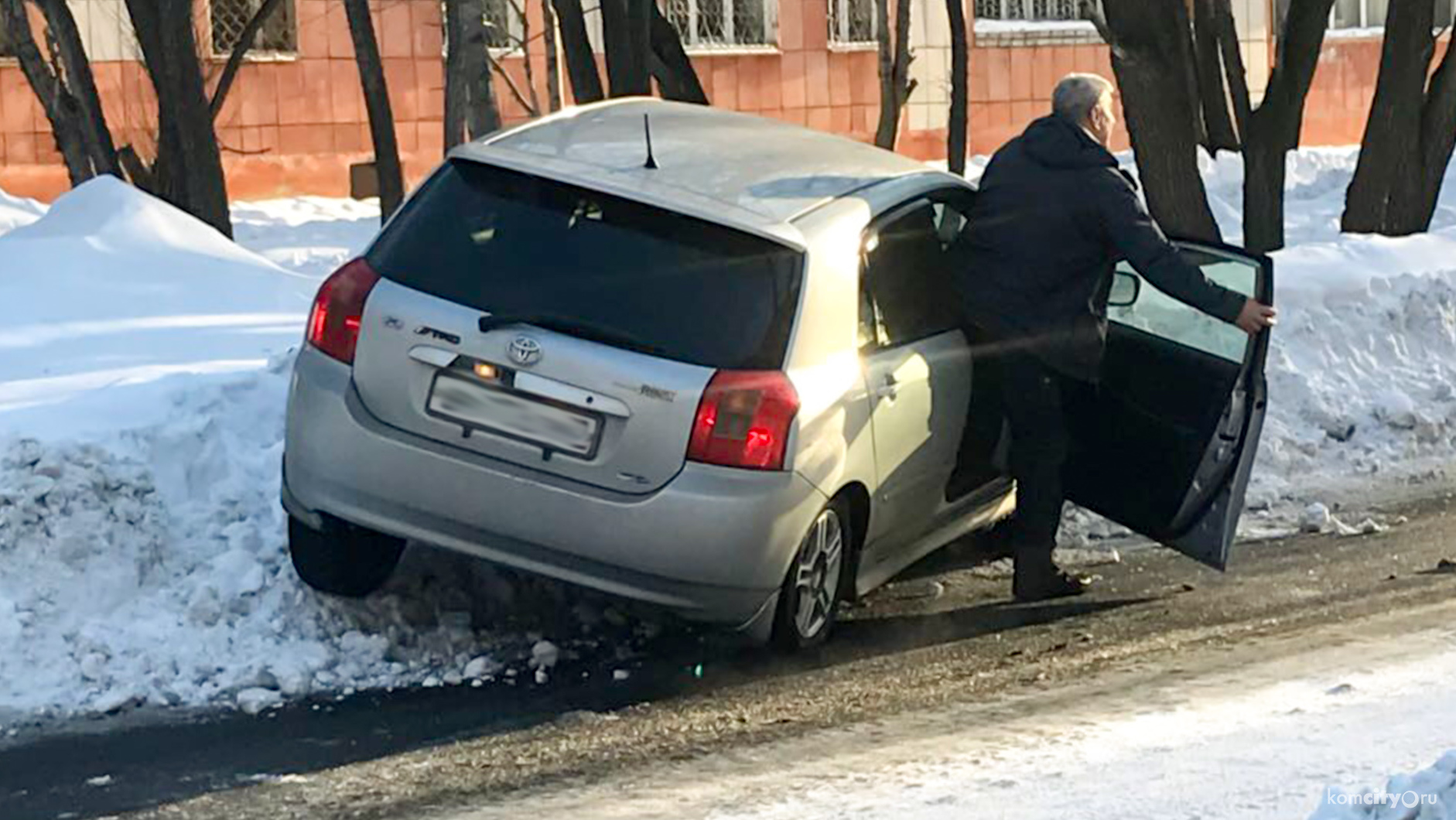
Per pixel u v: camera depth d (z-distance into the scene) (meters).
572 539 7.03
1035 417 8.41
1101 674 7.38
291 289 12.23
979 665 7.54
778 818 5.65
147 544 7.76
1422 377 12.17
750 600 7.20
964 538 9.48
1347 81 36.12
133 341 10.71
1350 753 5.91
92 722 6.84
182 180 16.38
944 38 32.91
